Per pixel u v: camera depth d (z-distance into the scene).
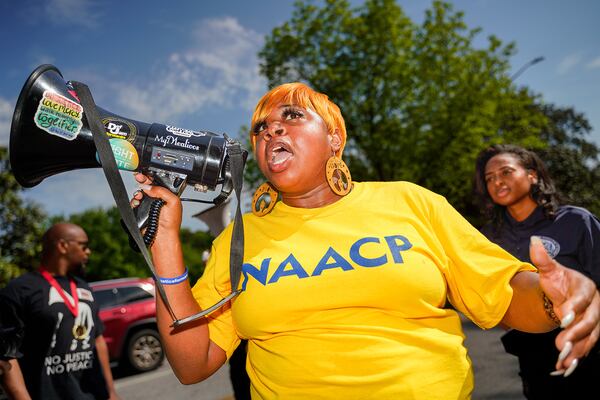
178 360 1.19
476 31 14.39
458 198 14.93
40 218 15.32
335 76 13.86
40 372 2.17
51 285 2.29
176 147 1.24
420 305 1.13
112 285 7.28
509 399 3.87
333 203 1.29
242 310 1.20
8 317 2.13
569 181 22.48
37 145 1.21
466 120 13.70
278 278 1.16
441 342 1.13
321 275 1.13
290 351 1.16
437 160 14.02
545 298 0.99
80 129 1.23
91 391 2.31
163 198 1.19
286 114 1.29
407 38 14.45
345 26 14.41
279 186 1.28
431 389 1.09
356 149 14.65
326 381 1.11
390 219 1.19
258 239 1.27
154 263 1.15
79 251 2.44
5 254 14.74
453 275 1.19
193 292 1.31
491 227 2.46
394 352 1.09
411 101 14.31
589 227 2.08
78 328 2.31
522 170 2.26
